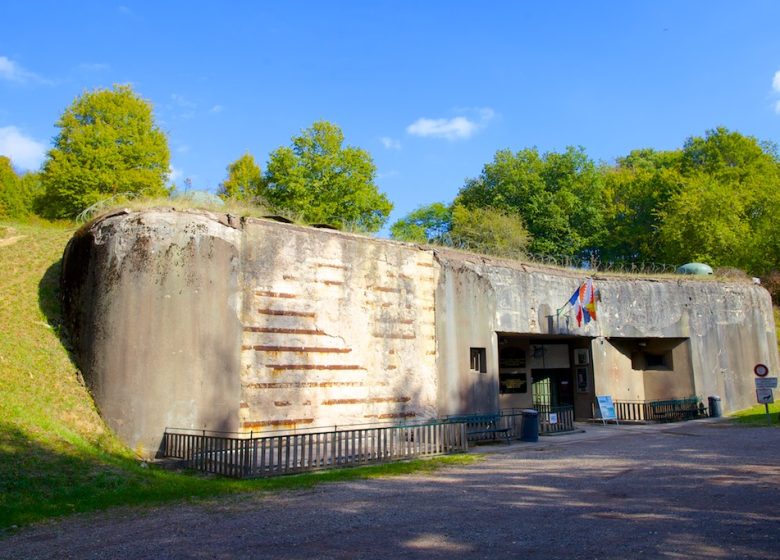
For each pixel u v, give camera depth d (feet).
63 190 119.65
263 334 57.31
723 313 101.50
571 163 172.86
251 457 50.96
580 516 29.43
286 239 60.70
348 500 34.86
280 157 145.28
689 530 26.17
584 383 91.50
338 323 63.00
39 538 28.22
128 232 53.78
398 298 68.90
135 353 51.08
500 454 54.13
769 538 24.61
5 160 159.22
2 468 37.37
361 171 150.10
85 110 128.47
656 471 41.86
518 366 91.45
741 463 43.96
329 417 60.49
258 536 27.30
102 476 39.47
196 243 54.60
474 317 76.23
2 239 79.41
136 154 126.93
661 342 97.76
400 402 66.59
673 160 198.18
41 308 61.52
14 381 49.78
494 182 178.29
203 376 52.42
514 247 147.54
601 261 173.78
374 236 70.64
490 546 24.59
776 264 137.28
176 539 27.22
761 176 150.51
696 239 139.33
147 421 50.06
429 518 29.91
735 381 99.86
